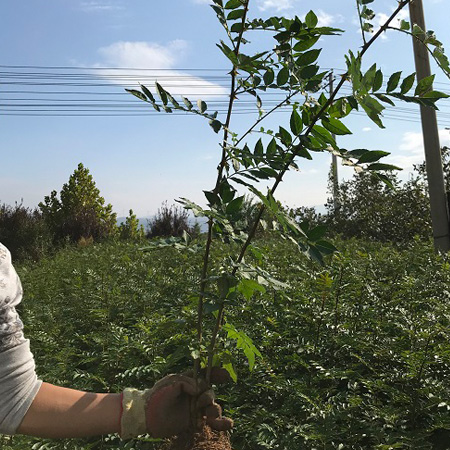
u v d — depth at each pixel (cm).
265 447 336
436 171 830
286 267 747
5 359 129
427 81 139
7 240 1689
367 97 134
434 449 336
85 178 2191
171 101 160
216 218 147
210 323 453
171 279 749
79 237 1938
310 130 154
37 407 133
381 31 148
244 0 164
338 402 369
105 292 640
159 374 425
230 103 169
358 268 602
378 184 1366
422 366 357
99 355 454
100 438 354
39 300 725
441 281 603
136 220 2183
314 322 466
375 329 463
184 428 146
